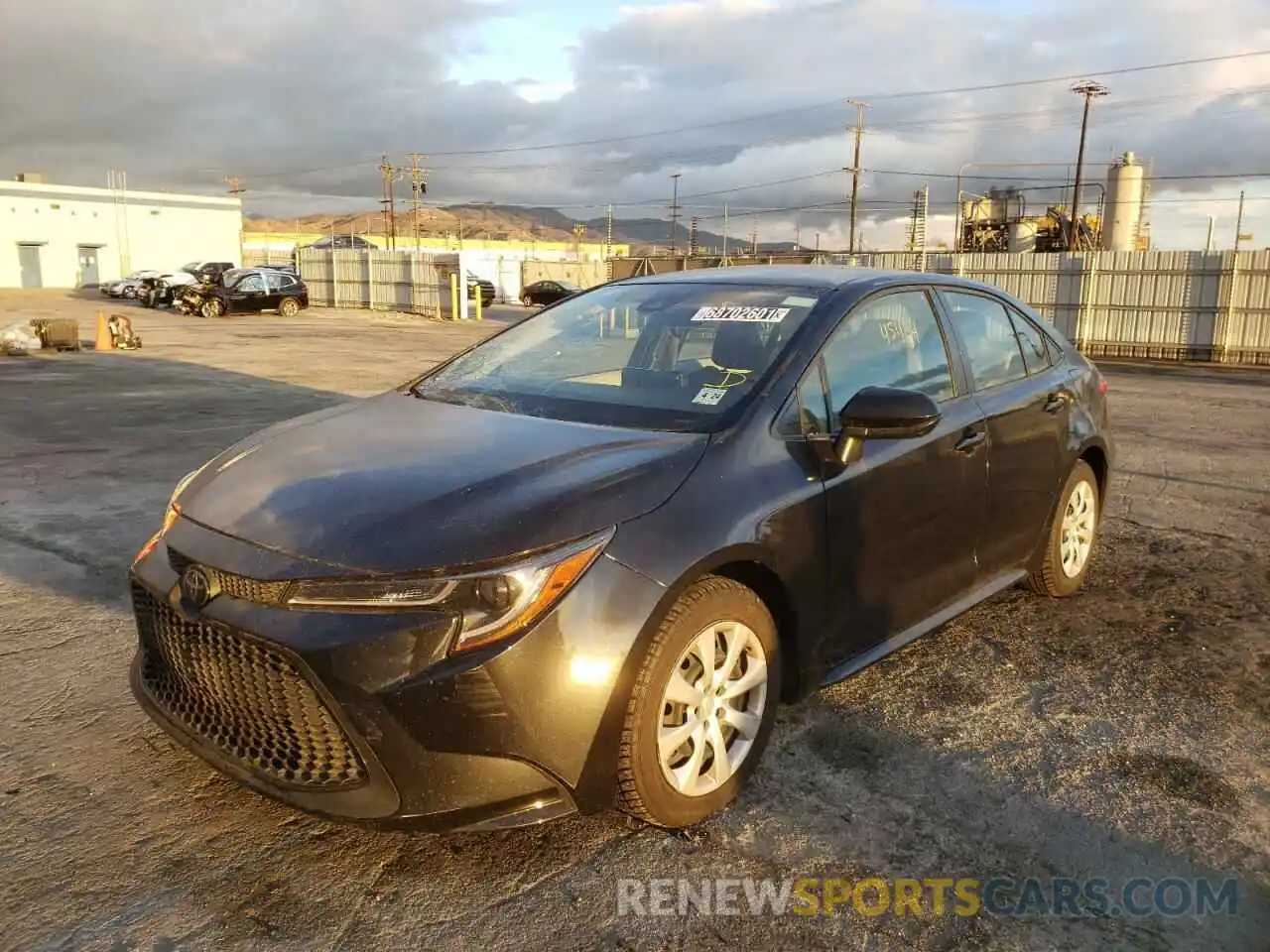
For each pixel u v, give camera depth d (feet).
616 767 8.50
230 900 8.20
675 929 7.97
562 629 7.96
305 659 7.72
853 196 191.31
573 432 10.11
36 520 19.90
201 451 27.61
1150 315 78.43
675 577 8.56
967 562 12.85
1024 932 8.04
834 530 10.36
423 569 7.83
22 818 9.29
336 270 132.67
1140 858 9.04
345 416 11.50
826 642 10.62
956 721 11.59
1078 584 16.05
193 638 8.55
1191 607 15.61
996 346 14.15
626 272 150.10
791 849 9.06
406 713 7.65
